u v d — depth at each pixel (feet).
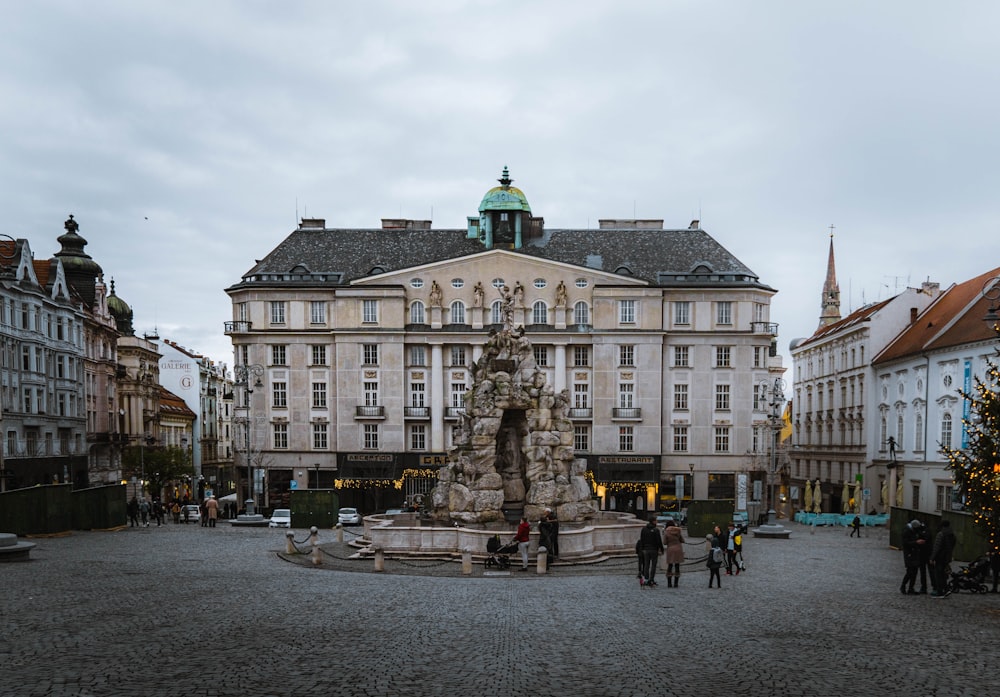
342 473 260.01
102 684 44.96
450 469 128.16
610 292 261.44
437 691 44.50
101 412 277.03
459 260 264.31
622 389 261.65
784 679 47.75
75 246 284.41
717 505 154.51
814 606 73.82
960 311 202.90
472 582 89.45
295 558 110.22
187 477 339.16
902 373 224.12
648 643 56.90
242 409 264.93
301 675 47.34
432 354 263.29
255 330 264.52
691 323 264.31
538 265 264.72
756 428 263.08
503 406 126.72
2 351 205.87
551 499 125.08
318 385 265.13
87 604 69.21
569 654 53.31
